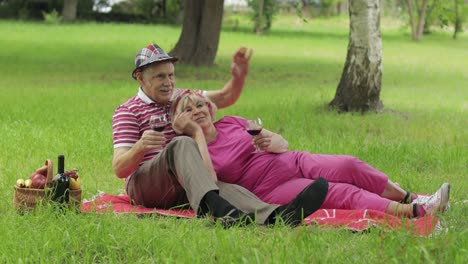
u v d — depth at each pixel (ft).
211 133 22.77
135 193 22.74
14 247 18.39
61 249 18.33
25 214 21.06
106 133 38.22
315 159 22.57
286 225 19.80
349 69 49.29
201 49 88.89
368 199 21.48
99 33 140.67
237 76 24.09
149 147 21.24
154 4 186.80
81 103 53.06
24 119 43.65
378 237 18.22
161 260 17.70
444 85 73.05
